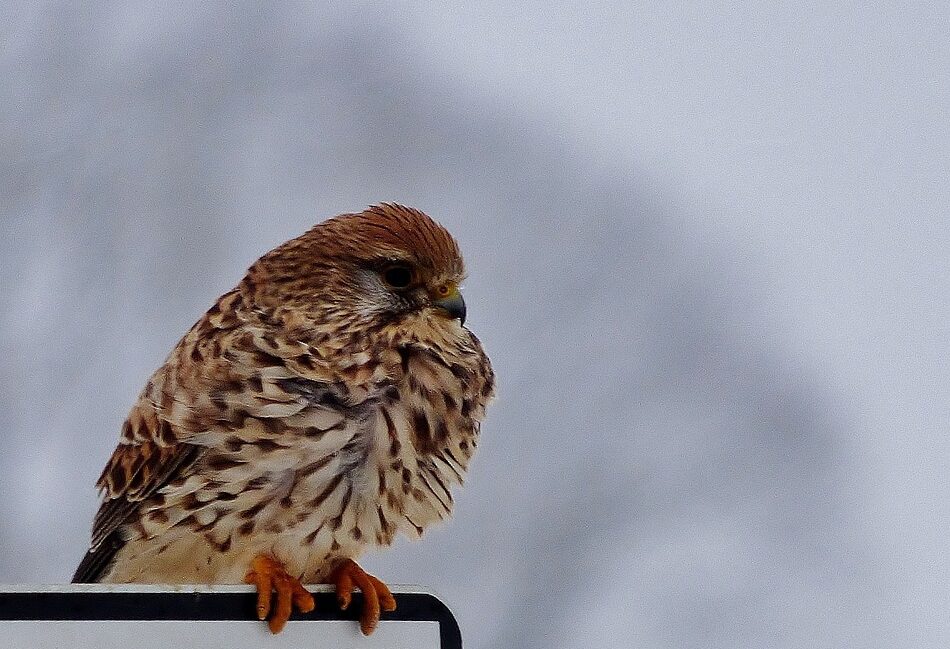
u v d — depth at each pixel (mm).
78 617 5109
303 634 5465
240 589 5410
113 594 5180
